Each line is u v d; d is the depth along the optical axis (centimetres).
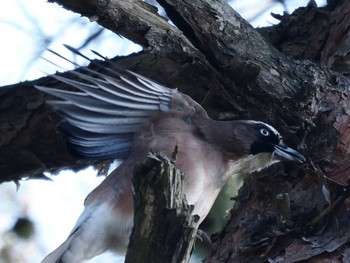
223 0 977
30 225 1092
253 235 974
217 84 985
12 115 1153
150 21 914
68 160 1163
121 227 888
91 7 880
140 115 921
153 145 923
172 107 950
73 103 869
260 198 999
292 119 1016
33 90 1155
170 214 679
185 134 952
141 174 680
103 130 898
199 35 952
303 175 999
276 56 1007
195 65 958
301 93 996
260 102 1005
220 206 1070
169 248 682
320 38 1140
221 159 984
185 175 928
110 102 887
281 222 955
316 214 962
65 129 895
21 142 1154
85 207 911
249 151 991
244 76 977
